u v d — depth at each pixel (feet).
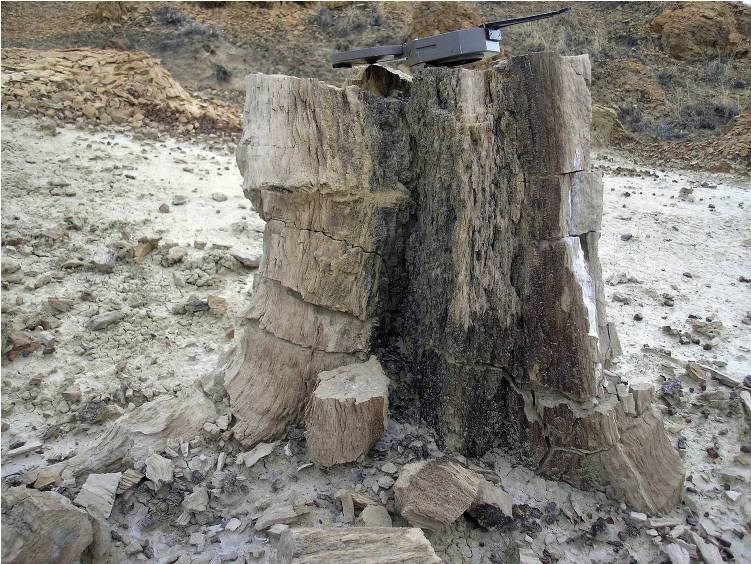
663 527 10.14
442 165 10.57
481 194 10.30
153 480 10.18
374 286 11.48
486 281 10.43
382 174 11.37
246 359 12.19
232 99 48.06
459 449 10.94
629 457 10.44
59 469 10.75
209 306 17.54
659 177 33.45
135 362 15.21
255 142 10.78
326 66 55.77
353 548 7.99
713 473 11.72
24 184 24.50
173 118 36.47
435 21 49.37
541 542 9.69
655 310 18.74
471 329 10.48
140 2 64.49
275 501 10.16
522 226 10.41
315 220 11.04
